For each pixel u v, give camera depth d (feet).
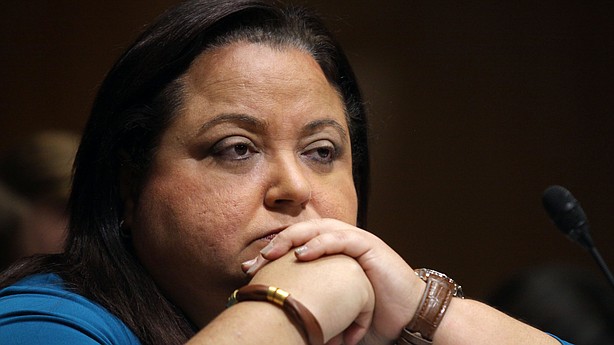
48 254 22.25
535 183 55.01
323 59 22.35
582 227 21.17
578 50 55.83
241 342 16.62
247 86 20.52
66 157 36.58
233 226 19.97
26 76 51.16
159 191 20.59
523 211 54.80
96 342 18.75
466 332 20.40
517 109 55.31
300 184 20.13
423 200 54.24
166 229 20.48
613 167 55.36
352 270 19.07
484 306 21.20
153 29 21.33
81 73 51.55
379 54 54.29
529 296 31.55
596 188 55.21
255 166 20.34
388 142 54.13
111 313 20.26
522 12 55.62
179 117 20.66
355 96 23.86
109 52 51.75
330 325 17.93
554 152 55.21
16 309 19.16
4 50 51.03
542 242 54.65
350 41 53.93
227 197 20.03
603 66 55.67
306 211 20.49
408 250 53.93
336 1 53.62
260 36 21.30
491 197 54.75
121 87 21.31
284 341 17.01
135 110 21.12
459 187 54.54
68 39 51.60
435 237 54.24
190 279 20.47
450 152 54.65
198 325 21.22
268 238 20.07
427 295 20.30
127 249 21.50
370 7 54.24
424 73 54.70
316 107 20.99
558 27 55.77
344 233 19.58
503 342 20.48
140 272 21.16
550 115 55.42
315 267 18.83
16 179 36.09
